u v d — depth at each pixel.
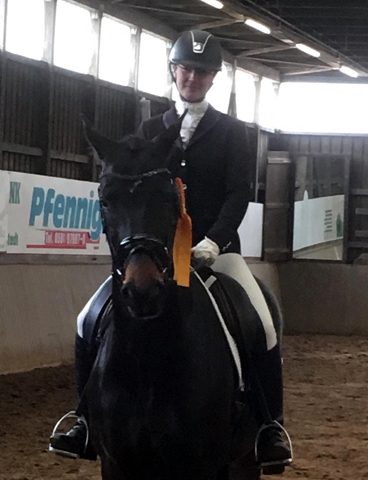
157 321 3.15
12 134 10.95
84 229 11.55
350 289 16.88
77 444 3.62
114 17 12.61
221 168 3.79
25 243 10.36
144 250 2.97
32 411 7.55
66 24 11.81
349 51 16.73
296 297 17.16
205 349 3.32
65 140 11.91
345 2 13.37
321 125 17.69
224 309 3.61
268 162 17.34
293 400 8.98
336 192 17.27
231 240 3.88
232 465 4.12
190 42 3.74
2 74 10.46
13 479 5.55
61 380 9.09
